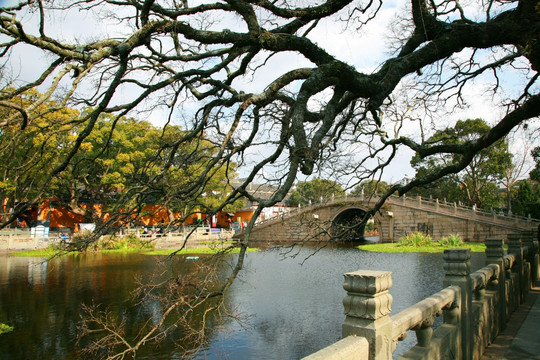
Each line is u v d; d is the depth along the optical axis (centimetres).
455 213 3512
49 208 3797
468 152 627
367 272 278
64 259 2778
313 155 438
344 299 276
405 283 1700
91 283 1766
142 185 571
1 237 3291
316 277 1939
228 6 505
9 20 401
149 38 483
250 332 1055
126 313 1233
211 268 468
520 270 895
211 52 548
